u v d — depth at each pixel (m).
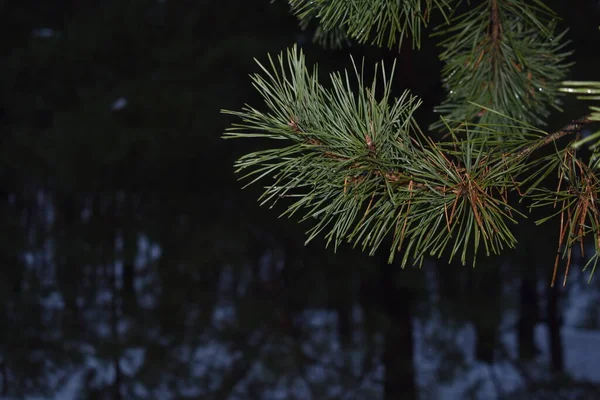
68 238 9.59
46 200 10.03
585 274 8.62
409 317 8.32
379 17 1.41
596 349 9.52
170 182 8.01
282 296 8.57
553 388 8.36
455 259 7.69
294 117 1.18
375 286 8.56
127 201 9.21
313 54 5.49
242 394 8.27
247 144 7.26
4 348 9.20
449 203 1.21
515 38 1.83
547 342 10.00
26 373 9.05
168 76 7.29
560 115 4.32
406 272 7.75
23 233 9.85
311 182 1.18
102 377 8.95
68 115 7.41
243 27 7.39
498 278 8.27
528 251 7.32
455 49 1.85
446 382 8.32
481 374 8.50
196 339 8.78
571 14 6.54
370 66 4.42
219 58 6.91
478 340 8.75
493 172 1.20
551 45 1.84
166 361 8.70
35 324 9.34
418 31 1.46
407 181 1.20
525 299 8.91
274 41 6.80
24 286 9.55
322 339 8.38
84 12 9.12
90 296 9.48
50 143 7.40
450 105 1.85
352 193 1.19
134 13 8.07
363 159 1.17
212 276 8.96
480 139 1.19
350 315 8.55
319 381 8.20
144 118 6.95
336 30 1.86
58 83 8.92
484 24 1.79
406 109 1.19
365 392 8.09
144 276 9.19
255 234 8.60
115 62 8.24
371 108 1.18
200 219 8.57
